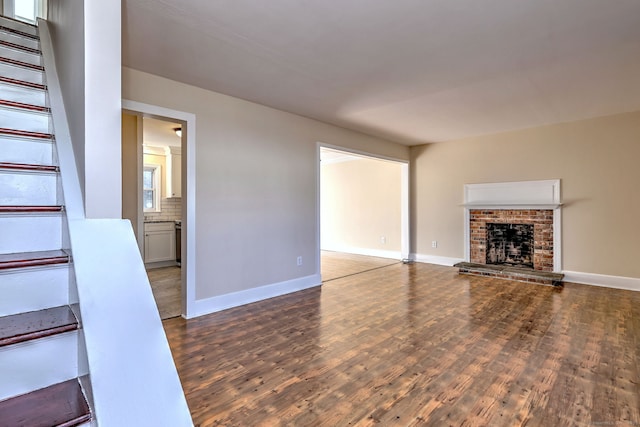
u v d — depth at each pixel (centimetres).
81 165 124
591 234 466
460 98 372
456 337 283
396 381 214
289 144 432
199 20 216
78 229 100
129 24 220
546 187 502
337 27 225
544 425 170
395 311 354
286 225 430
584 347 261
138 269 94
